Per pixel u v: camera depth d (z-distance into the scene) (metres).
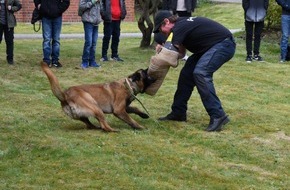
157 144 6.47
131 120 7.07
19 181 5.28
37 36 18.03
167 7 12.41
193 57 7.45
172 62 6.95
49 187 5.13
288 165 5.93
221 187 5.23
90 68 11.38
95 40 11.45
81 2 11.15
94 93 6.88
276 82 10.55
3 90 9.11
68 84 9.82
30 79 10.19
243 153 6.28
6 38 11.54
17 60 12.18
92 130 7.00
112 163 5.76
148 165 5.75
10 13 11.41
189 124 7.47
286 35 12.75
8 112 7.72
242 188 5.23
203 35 7.01
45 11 11.10
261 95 9.40
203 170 5.66
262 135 7.01
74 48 14.66
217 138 6.80
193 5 12.30
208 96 7.09
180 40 6.94
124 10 12.40
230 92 9.58
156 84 7.12
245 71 11.52
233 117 7.87
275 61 12.94
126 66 11.73
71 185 5.18
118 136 6.73
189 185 5.25
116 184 5.21
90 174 5.45
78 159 5.86
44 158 5.91
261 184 5.36
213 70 7.06
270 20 15.64
